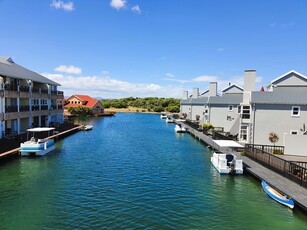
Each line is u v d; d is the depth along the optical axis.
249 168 21.91
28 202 15.38
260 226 13.05
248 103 34.34
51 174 21.16
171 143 39.00
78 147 33.78
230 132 43.31
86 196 16.47
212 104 51.56
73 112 94.56
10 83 36.78
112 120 85.62
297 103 30.45
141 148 34.31
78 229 12.29
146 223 13.08
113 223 12.96
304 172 17.31
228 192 17.75
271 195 16.48
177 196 16.88
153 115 118.50
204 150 33.28
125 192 17.36
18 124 36.91
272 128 31.62
